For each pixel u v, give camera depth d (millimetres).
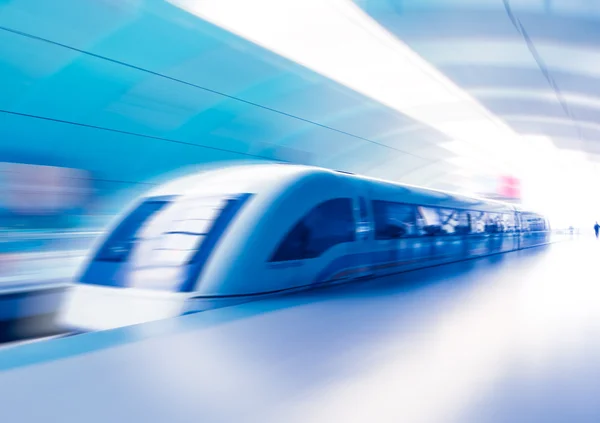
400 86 19609
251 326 4555
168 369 3326
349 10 12898
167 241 6039
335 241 7547
